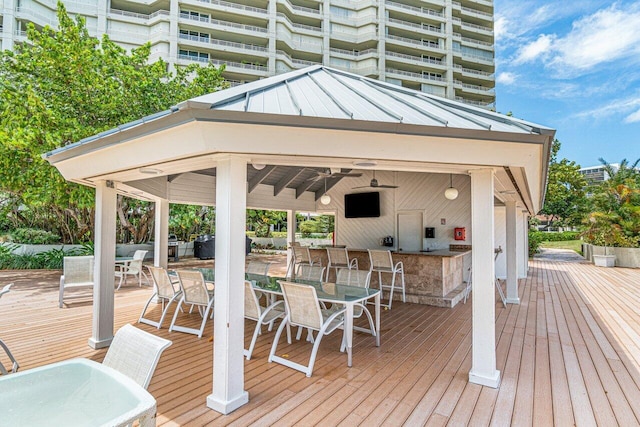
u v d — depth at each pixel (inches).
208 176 264.1
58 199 333.7
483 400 107.7
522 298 271.1
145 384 67.1
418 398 108.7
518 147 108.3
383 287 253.4
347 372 128.1
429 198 333.4
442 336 173.0
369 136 101.3
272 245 778.8
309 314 130.4
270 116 92.3
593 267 482.3
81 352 146.2
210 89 438.3
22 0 824.3
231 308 101.9
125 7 994.1
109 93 348.2
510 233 254.4
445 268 251.1
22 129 291.0
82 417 55.5
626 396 111.0
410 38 1289.4
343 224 381.4
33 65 335.3
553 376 125.9
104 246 153.2
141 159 116.0
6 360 137.1
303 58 1202.6
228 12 1030.4
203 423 93.7
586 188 736.3
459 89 1300.4
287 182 313.4
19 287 295.1
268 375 124.9
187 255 612.4
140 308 224.7
